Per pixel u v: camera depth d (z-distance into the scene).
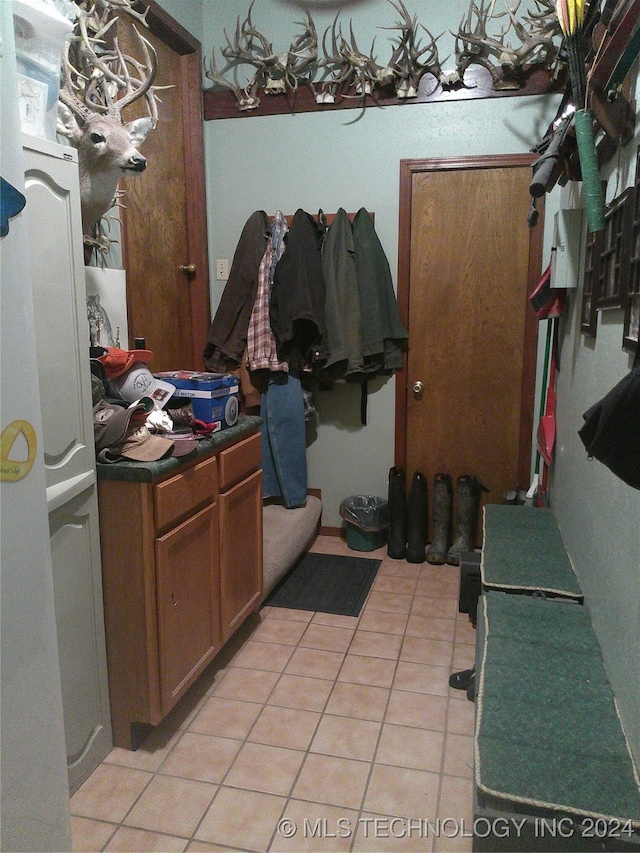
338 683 2.24
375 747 1.92
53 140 1.70
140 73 2.19
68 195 1.61
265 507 3.47
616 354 1.75
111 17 2.47
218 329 3.35
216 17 3.36
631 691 1.41
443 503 3.36
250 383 3.33
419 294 3.37
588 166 1.61
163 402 2.04
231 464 2.24
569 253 2.38
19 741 1.15
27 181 1.46
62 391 1.60
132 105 2.79
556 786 1.26
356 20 3.25
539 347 3.27
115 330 2.28
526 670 1.65
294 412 3.34
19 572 1.14
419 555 3.32
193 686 2.23
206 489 2.07
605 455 1.26
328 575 3.17
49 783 1.23
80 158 1.94
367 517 3.42
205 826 1.63
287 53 3.22
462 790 1.75
